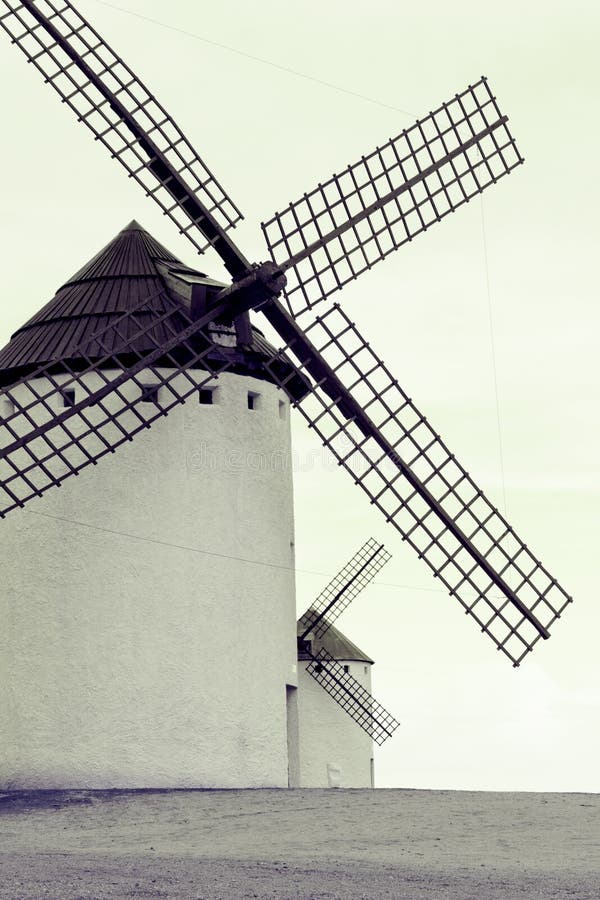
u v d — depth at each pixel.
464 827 39.97
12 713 52.06
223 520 53.09
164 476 52.47
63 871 32.75
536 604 50.66
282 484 55.38
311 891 29.33
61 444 52.47
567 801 44.31
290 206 50.25
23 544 52.78
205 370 53.03
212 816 44.03
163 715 51.34
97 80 50.03
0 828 43.41
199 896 28.56
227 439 53.44
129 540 52.03
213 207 50.44
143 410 52.25
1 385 53.66
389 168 52.28
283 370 54.94
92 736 51.09
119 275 54.22
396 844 37.66
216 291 51.84
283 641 54.75
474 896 28.59
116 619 51.66
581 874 31.73
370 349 51.16
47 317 54.03
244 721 52.50
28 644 52.16
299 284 50.00
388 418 50.94
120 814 45.19
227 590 52.84
